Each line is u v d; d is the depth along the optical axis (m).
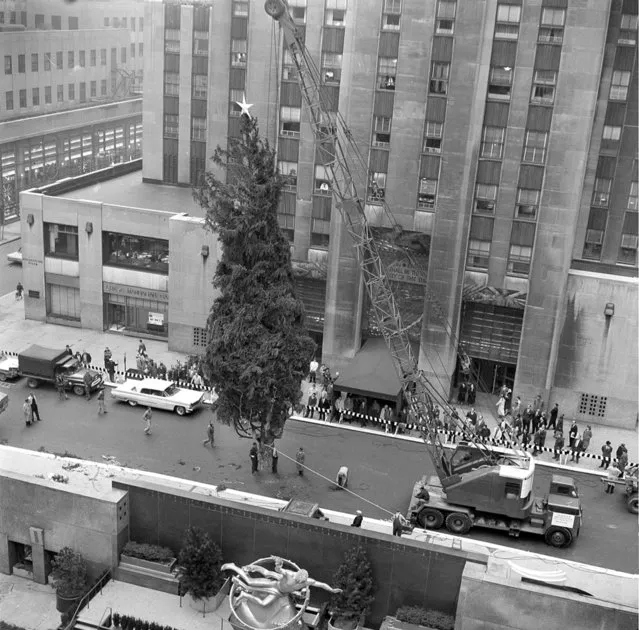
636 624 32.41
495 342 58.22
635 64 55.88
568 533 41.53
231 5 61.22
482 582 33.72
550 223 53.81
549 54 51.56
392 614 36.31
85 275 66.38
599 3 49.56
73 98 84.81
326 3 55.62
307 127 58.00
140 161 80.25
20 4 77.12
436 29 52.94
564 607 33.03
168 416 54.16
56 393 56.50
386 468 48.97
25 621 36.75
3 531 39.56
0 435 50.47
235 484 46.47
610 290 54.09
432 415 45.88
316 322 62.38
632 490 46.22
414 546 35.31
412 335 58.94
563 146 52.47
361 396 54.53
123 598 37.44
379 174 56.88
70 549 38.06
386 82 54.88
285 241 45.06
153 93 70.88
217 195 44.59
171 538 38.72
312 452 50.31
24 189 83.94
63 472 42.19
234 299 44.59
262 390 44.31
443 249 56.09
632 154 57.84
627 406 55.88
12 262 82.19
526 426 53.69
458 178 54.69
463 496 42.44
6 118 78.81
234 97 63.22
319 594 37.09
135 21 88.94
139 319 66.88
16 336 66.00
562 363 56.56
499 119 53.59
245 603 30.39
